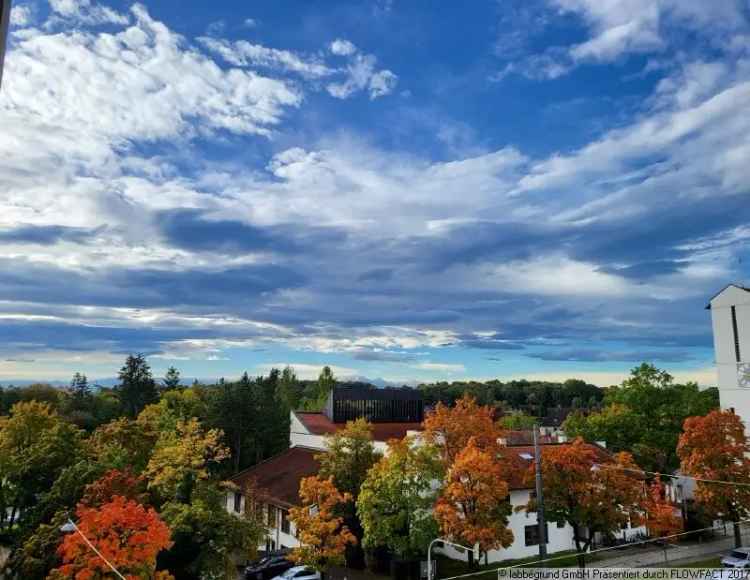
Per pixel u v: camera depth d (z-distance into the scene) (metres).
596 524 34.25
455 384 175.75
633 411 60.53
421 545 33.50
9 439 41.44
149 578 24.27
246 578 39.28
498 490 32.81
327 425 66.75
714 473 39.09
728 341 57.06
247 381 85.62
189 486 33.06
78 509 24.80
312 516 35.53
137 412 96.44
